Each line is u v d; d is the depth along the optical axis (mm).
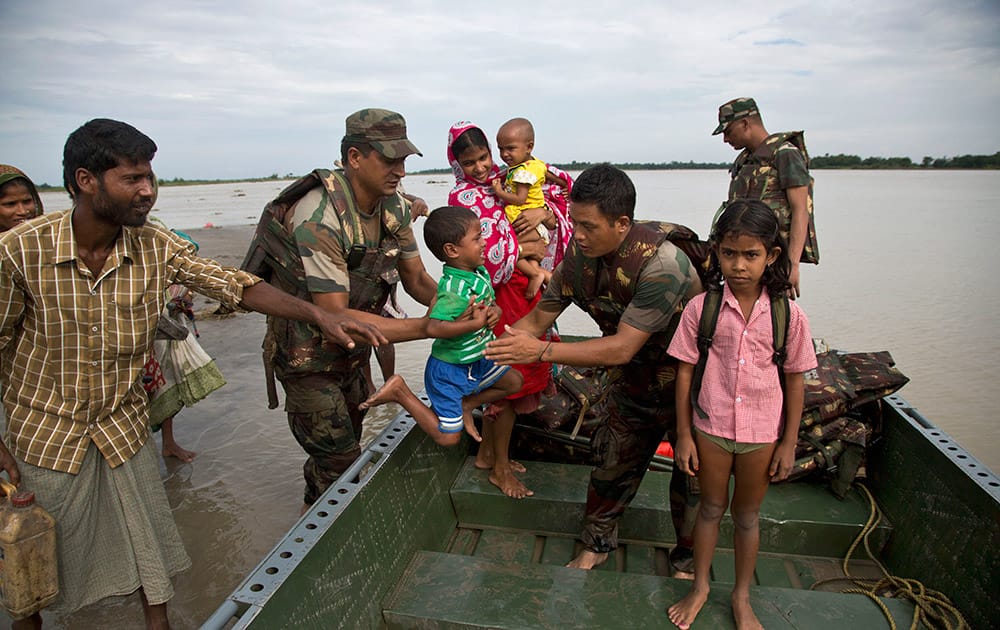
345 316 2451
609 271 2273
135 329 2389
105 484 2463
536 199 3240
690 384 2174
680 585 2395
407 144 2654
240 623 1674
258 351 6934
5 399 2361
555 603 2328
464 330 2451
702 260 2381
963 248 12805
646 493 3049
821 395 2955
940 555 2398
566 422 3574
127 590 2557
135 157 2053
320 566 2018
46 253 2166
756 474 2084
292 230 2805
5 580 2225
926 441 2604
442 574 2555
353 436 3203
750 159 4348
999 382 5531
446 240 2451
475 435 2770
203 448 4707
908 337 6863
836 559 2826
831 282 9680
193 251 2584
